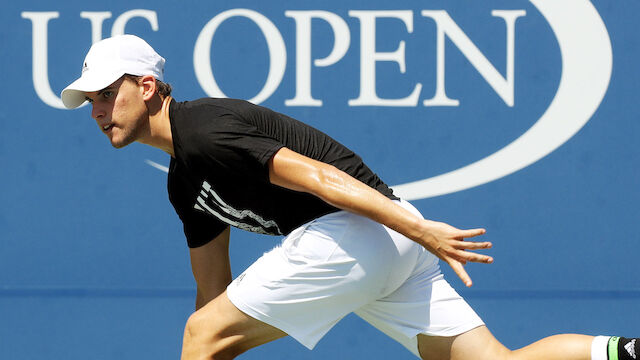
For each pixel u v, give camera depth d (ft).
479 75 45.70
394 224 25.96
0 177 46.09
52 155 46.14
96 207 46.14
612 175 45.42
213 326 28.27
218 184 27.84
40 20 46.11
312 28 45.88
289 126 28.27
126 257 46.16
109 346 46.06
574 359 27.68
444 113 45.75
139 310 46.06
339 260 27.55
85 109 46.16
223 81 46.03
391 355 45.75
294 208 28.27
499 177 45.68
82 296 46.06
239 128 26.53
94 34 46.16
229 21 46.03
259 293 27.94
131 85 27.71
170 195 31.09
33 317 46.01
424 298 29.43
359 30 45.80
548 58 45.62
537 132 45.65
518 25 45.60
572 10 45.52
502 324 45.70
